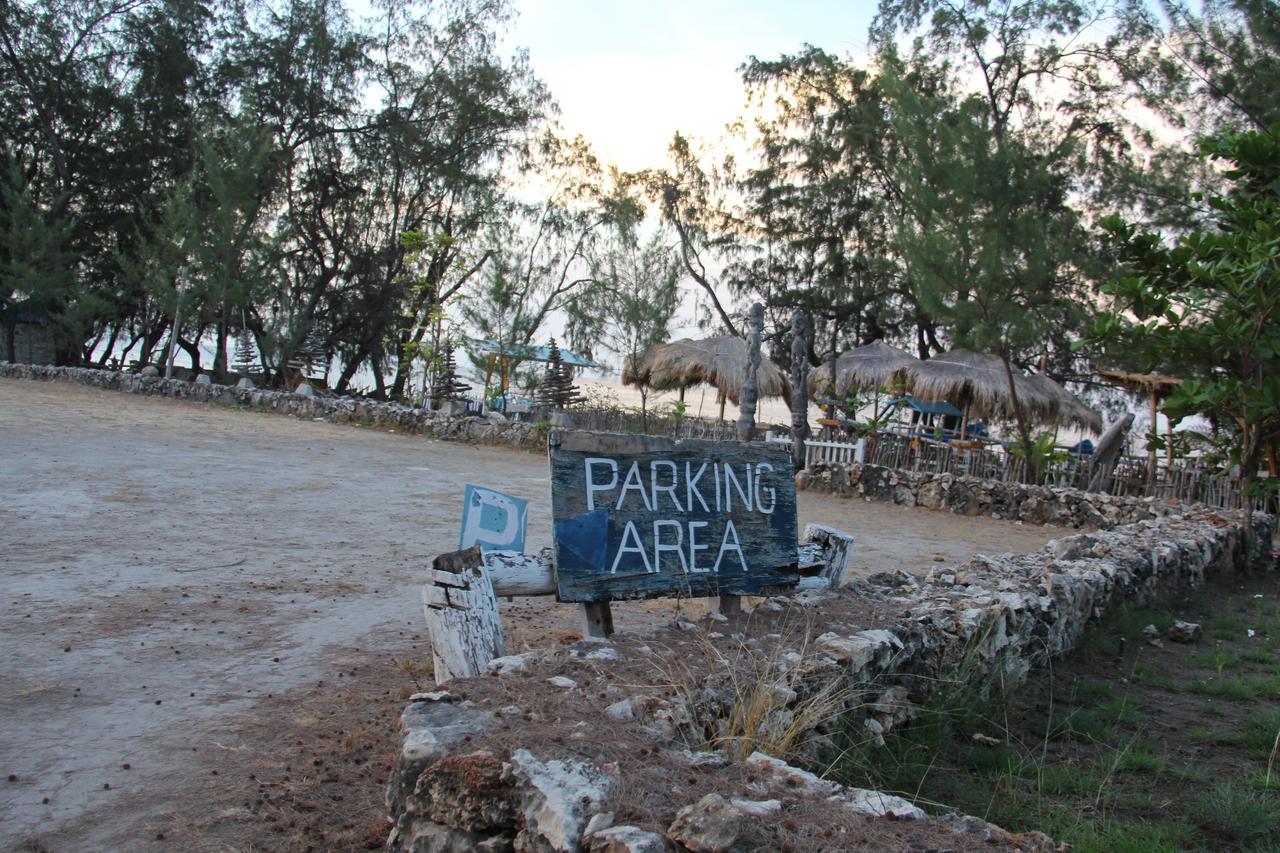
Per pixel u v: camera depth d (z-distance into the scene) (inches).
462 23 1408.7
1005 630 214.5
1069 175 1020.5
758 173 1238.9
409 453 703.7
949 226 681.6
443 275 1233.4
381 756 154.1
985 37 1068.5
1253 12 844.6
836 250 1178.0
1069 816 144.6
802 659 155.3
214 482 454.0
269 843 124.8
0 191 1391.5
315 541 335.0
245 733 161.6
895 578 240.1
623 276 1056.2
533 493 522.9
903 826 98.3
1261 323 404.8
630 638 162.2
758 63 1204.5
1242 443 478.3
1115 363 711.1
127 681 183.2
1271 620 311.6
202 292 1211.2
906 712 172.1
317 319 1441.9
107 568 270.1
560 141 1406.3
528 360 1125.1
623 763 103.4
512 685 130.0
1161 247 454.3
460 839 99.5
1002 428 948.0
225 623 226.5
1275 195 456.4
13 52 1381.6
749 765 111.4
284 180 1409.9
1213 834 143.7
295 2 1401.3
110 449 542.0
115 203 1457.9
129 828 127.4
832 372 964.6
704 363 986.1
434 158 1393.9
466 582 161.0
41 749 150.6
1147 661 250.7
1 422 623.5
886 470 647.1
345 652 210.8
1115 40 1023.0
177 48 1390.3
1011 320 657.6
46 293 1326.3
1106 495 565.0
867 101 1155.3
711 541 193.2
